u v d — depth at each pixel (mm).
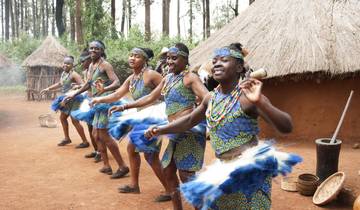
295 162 2475
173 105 3645
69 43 20891
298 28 7344
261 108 2164
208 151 6645
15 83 21609
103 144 5523
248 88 2191
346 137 7129
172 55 3586
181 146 3619
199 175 2527
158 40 20234
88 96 6145
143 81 4363
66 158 6465
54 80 15930
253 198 2357
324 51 6703
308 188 4551
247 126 2389
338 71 6430
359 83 7020
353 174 4957
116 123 4422
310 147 6836
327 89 7207
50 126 9664
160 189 4883
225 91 2475
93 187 4988
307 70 6516
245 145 2398
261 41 7516
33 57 15836
